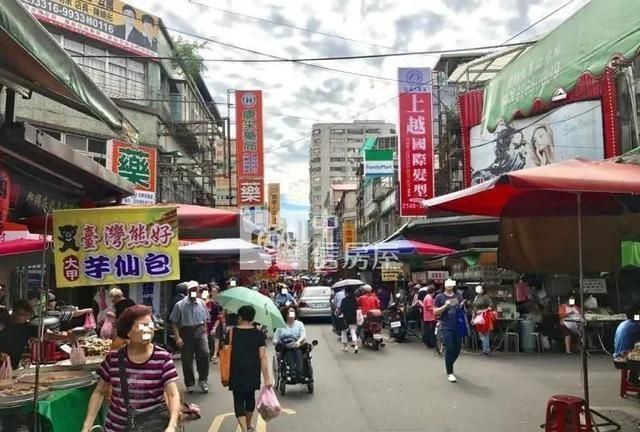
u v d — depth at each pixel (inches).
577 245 288.2
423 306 652.1
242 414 277.0
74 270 209.9
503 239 288.2
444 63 1059.9
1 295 445.4
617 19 226.7
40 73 183.8
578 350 579.8
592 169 223.0
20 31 152.7
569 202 283.7
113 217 213.0
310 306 1007.0
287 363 385.1
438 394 378.3
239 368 275.0
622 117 642.8
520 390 389.4
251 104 1010.1
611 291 631.2
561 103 693.9
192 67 1123.9
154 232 213.8
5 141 208.5
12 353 259.8
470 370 476.4
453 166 1032.2
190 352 393.7
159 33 984.9
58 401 194.9
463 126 891.4
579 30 248.7
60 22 801.6
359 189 2453.2
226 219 303.9
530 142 784.9
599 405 342.0
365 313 641.6
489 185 213.6
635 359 310.3
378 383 421.4
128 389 159.3
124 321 161.9
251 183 1000.2
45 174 250.7
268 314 303.9
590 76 239.9
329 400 365.1
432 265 910.4
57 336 259.8
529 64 290.2
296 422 310.0
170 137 989.8
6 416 186.1
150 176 753.0
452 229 955.3
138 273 211.6
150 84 930.1
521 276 629.6
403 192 869.8
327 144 4197.8
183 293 462.0
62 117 715.4
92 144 749.3
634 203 277.6
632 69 514.3
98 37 852.6
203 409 344.8
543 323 602.5
